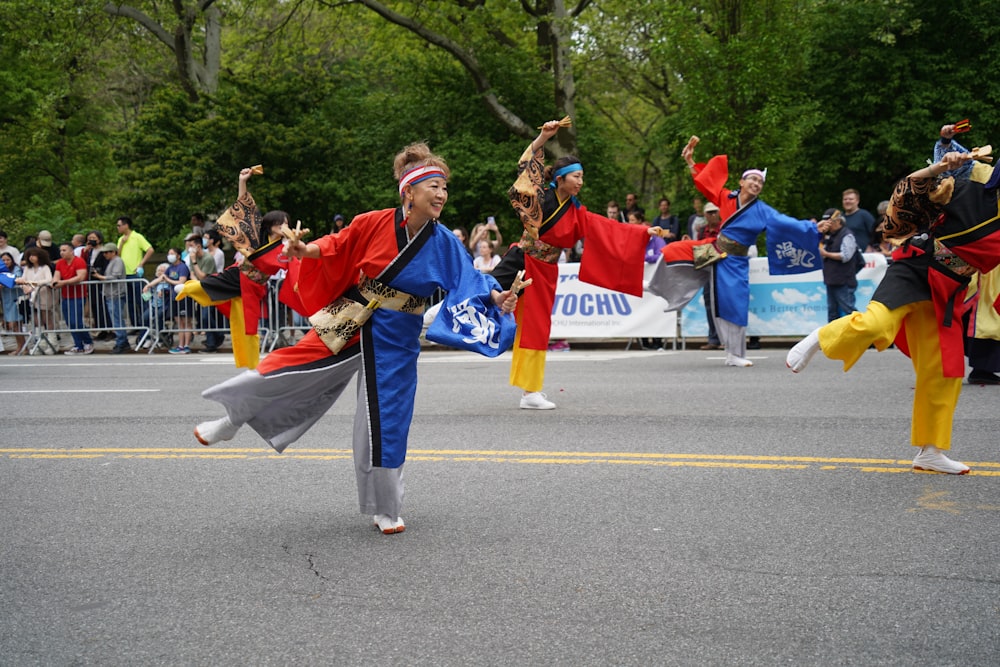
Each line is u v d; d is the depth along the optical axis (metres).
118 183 30.86
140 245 16.30
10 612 3.78
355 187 21.58
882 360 10.95
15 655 3.38
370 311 4.54
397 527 4.69
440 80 23.75
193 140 21.20
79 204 30.16
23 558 4.44
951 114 20.52
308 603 3.79
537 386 8.19
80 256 16.12
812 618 3.52
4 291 15.74
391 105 24.72
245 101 21.47
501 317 4.82
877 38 20.34
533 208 7.60
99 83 30.19
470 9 23.52
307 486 5.71
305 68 22.50
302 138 21.12
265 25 29.27
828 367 10.45
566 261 14.58
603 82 30.06
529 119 23.80
